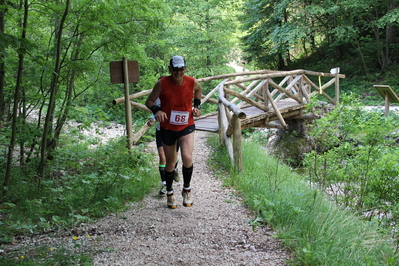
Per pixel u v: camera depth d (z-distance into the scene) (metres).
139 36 6.66
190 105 3.65
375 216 4.70
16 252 2.85
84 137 5.93
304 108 10.09
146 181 4.97
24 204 3.91
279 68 24.44
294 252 2.87
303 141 10.28
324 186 5.46
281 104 10.41
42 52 5.72
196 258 2.83
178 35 15.14
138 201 4.34
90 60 5.71
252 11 22.38
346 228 3.29
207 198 4.43
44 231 3.37
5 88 5.25
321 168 5.87
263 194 4.16
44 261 2.69
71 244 3.07
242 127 8.03
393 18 17.12
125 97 5.83
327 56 23.56
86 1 4.81
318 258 2.64
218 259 2.80
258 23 24.03
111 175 4.58
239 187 4.73
